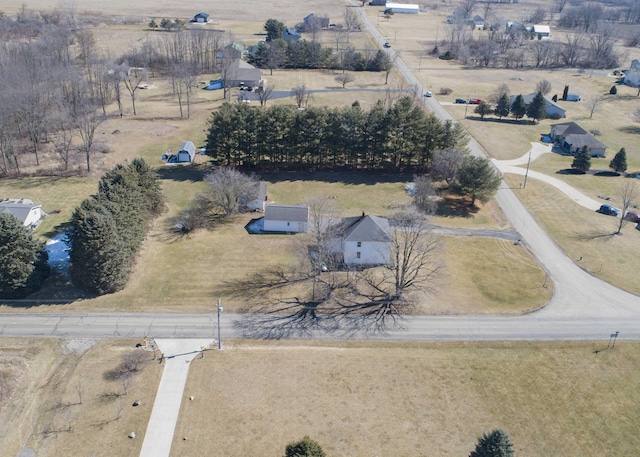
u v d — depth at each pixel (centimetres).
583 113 15462
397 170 11350
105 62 15950
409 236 7850
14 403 5588
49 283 7444
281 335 6631
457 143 11025
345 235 7950
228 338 6556
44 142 12131
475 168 9606
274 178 10894
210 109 14738
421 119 10919
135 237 7912
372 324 6862
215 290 7431
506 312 7150
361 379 5991
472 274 7919
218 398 5691
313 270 7606
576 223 9469
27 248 7169
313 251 8256
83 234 6906
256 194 9662
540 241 8875
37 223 8888
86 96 14550
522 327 6875
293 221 8875
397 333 6719
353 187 10581
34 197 9731
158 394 5722
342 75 17275
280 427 5366
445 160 10225
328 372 6075
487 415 5575
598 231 9206
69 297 7194
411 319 6969
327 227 8131
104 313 6925
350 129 10825
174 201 9862
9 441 5181
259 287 7512
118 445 5159
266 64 18812
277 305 7169
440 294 7450
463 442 5266
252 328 6738
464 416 5556
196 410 5544
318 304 7212
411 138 10881
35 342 6391
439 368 6184
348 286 7575
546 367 6244
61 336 6506
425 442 5256
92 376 5931
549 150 12769
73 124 11919
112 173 8512
